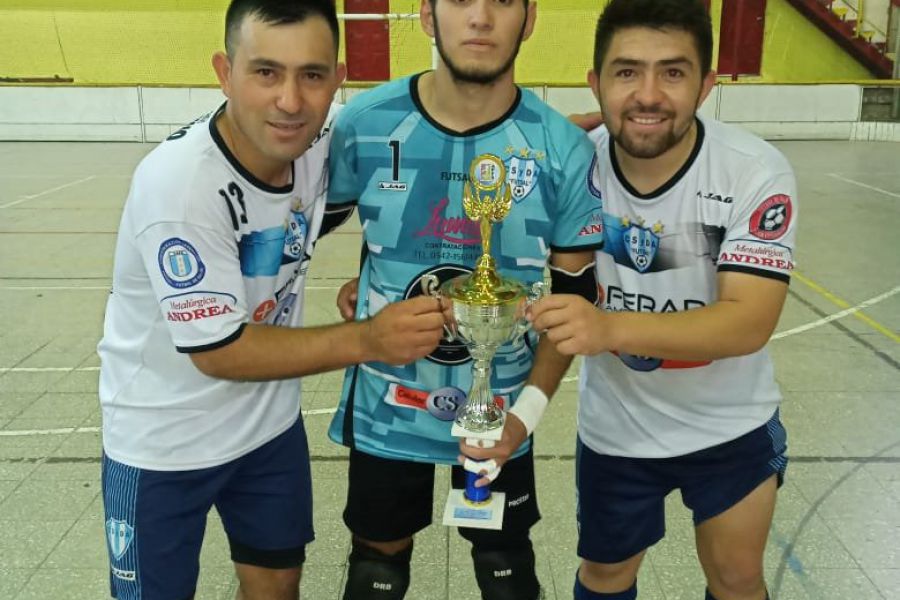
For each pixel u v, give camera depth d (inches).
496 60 55.4
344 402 68.2
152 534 62.2
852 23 553.0
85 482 108.3
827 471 110.2
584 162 60.8
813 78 552.1
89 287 200.5
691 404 66.0
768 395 68.0
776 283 58.7
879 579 87.1
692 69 56.3
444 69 57.7
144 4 523.8
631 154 59.2
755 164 59.8
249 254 59.3
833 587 85.8
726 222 60.6
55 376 144.9
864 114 517.3
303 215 62.5
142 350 61.0
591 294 64.5
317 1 52.1
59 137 506.6
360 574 69.9
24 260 226.5
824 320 176.1
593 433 70.8
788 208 59.0
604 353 68.7
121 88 499.2
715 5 537.0
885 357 153.9
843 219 282.0
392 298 63.5
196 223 54.5
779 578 87.4
